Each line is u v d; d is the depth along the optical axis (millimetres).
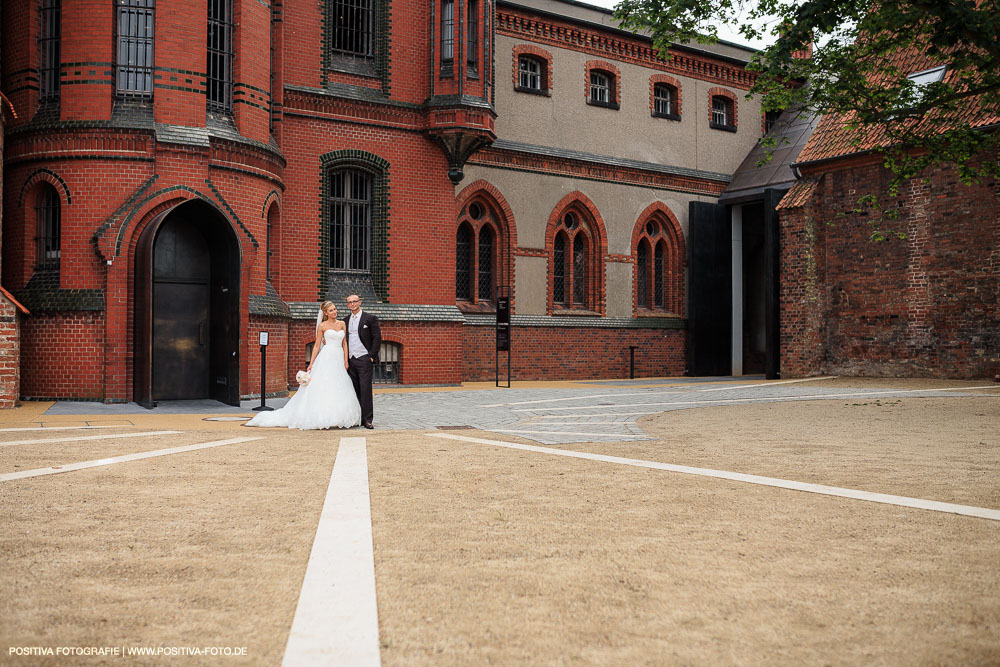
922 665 2814
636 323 26312
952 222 20500
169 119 15203
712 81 28547
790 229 23234
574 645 2990
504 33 23672
